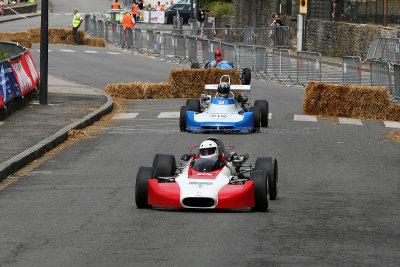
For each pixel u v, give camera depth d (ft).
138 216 109.19
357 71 301.02
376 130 217.77
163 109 260.42
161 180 121.80
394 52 355.77
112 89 289.94
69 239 95.40
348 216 111.04
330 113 247.29
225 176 116.67
